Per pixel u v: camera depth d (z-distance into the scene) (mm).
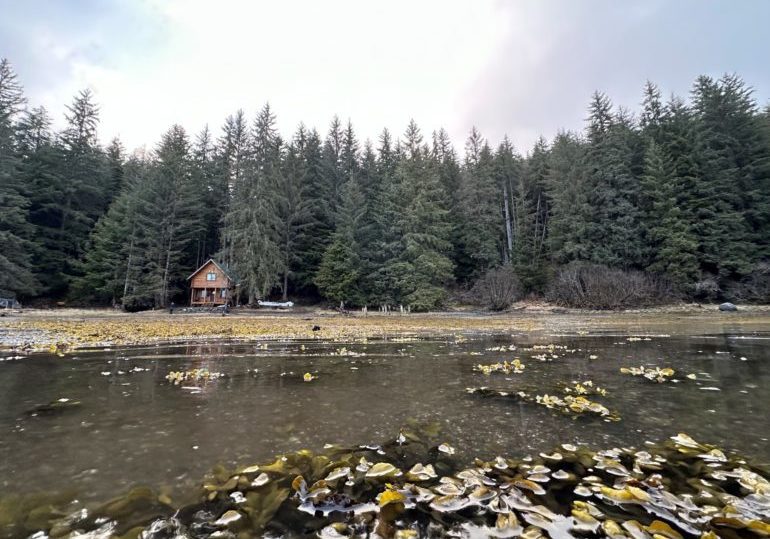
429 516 2088
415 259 37312
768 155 34531
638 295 30375
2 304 29719
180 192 40062
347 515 2104
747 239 33188
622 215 35844
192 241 44938
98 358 8203
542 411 4297
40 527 1975
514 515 2064
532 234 46094
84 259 38250
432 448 3186
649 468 2742
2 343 10328
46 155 38562
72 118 40938
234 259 37594
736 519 1990
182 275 40938
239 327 16766
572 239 37125
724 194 32688
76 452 3072
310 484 2496
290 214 40906
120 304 36906
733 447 3174
